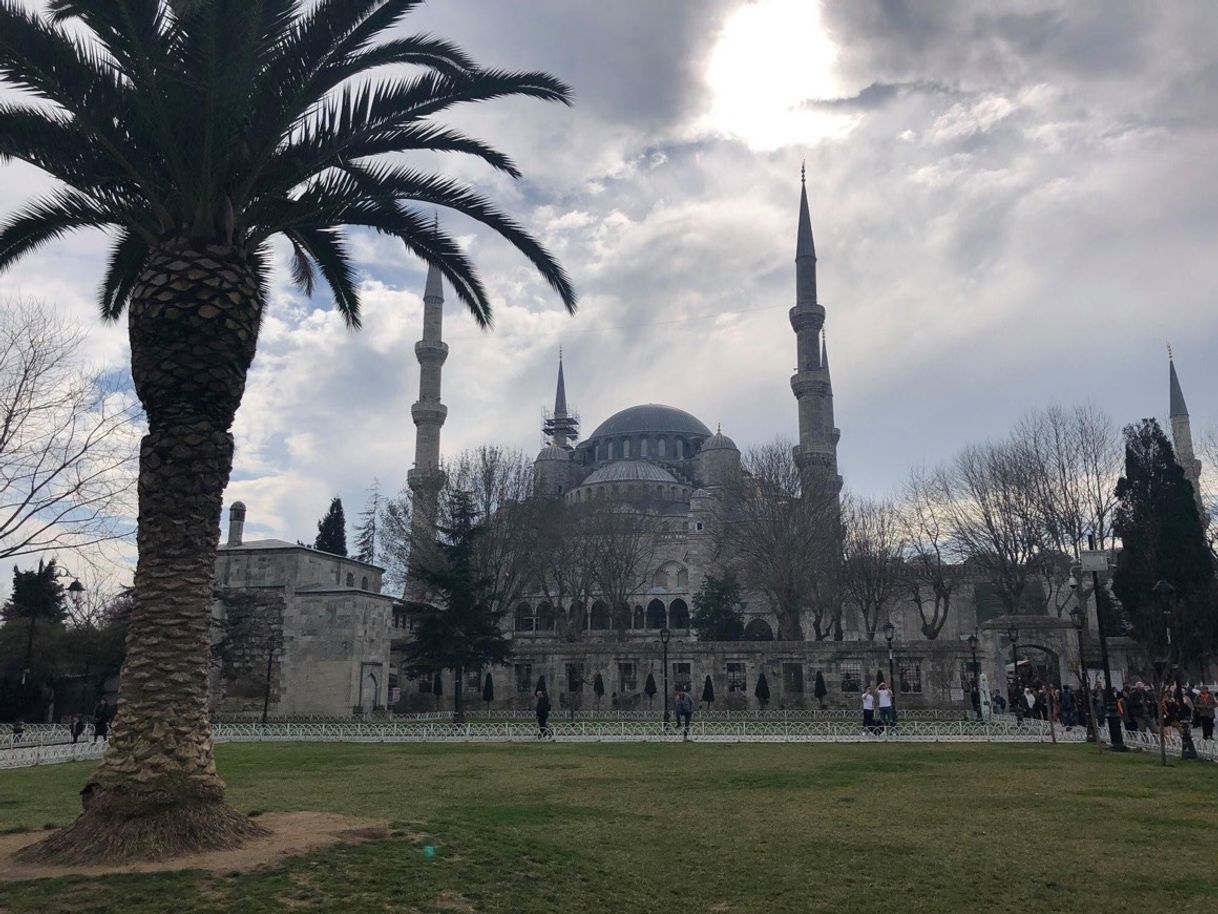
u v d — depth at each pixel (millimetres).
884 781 22812
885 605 92250
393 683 70438
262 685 63844
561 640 84312
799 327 103438
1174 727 35625
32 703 58188
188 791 12586
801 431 101375
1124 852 13867
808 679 66875
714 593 88688
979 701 50062
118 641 59906
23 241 17203
